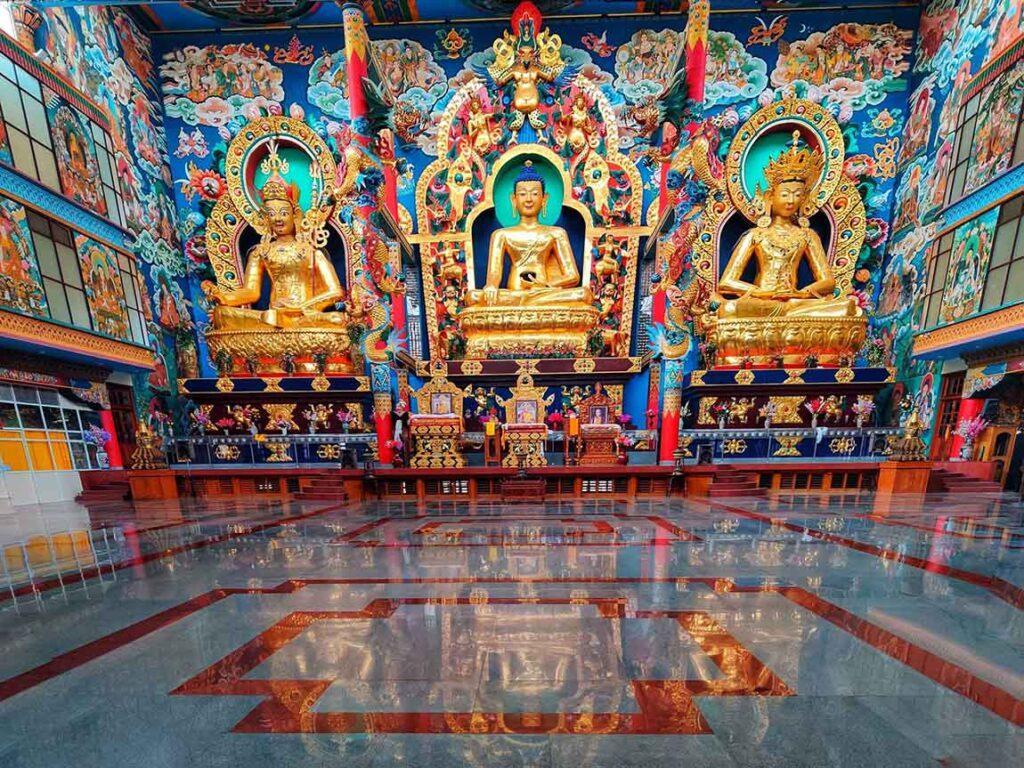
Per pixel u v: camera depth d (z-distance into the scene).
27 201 10.82
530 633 3.27
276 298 16.14
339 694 2.52
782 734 2.15
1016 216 10.92
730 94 15.01
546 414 15.59
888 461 12.09
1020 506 9.45
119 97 13.62
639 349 16.03
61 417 11.97
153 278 14.70
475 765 1.95
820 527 7.20
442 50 14.77
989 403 12.05
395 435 14.04
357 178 12.60
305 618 3.59
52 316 11.32
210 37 14.77
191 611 3.77
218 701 2.47
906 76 14.39
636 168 15.19
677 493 11.81
